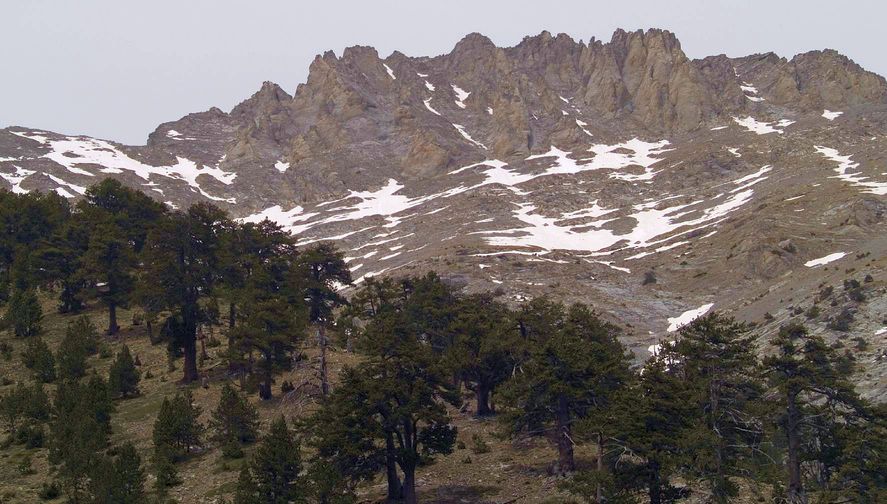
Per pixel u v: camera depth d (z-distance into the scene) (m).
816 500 51.97
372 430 56.25
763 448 54.16
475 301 85.06
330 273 99.31
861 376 74.19
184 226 93.56
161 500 58.28
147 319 91.75
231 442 68.62
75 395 73.69
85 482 60.47
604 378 60.34
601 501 50.00
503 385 64.75
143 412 80.06
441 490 61.16
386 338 59.72
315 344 96.88
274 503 52.09
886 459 49.84
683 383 53.19
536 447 69.06
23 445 71.31
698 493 53.50
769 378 55.31
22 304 100.81
